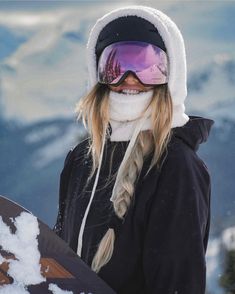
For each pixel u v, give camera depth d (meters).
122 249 1.85
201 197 1.84
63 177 2.18
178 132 1.91
